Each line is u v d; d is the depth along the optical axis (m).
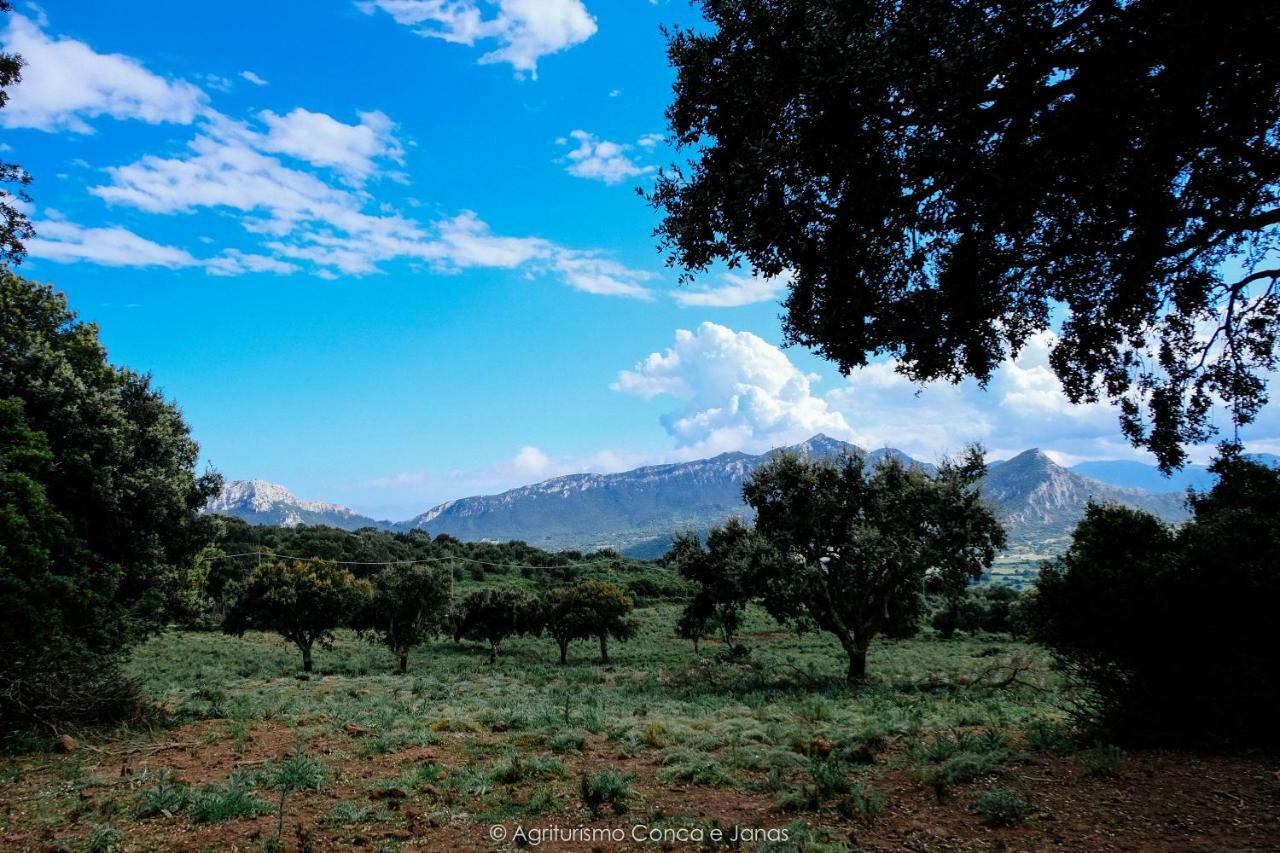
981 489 27.45
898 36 6.46
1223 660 8.12
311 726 13.12
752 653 46.31
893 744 10.08
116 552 19.56
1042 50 6.50
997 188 7.04
